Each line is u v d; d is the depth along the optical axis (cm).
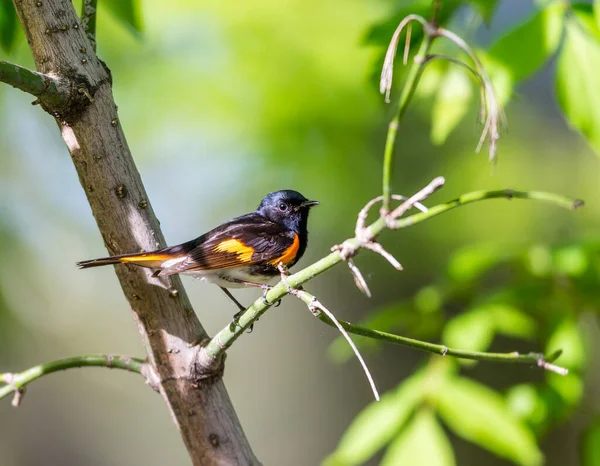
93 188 423
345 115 1160
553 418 546
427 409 529
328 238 1312
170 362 420
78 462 1583
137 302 427
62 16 414
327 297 1402
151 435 1644
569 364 560
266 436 1455
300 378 1485
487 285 700
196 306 1596
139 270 426
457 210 1284
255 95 1161
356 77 1166
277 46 1166
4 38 582
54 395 1606
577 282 606
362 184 1190
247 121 1157
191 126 1160
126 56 1162
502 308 580
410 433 520
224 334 402
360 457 527
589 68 500
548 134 1384
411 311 673
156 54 1168
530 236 1270
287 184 1168
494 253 632
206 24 1175
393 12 654
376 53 665
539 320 612
